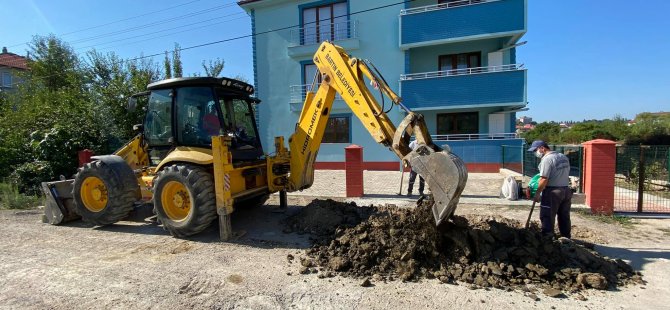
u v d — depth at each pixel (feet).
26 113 42.70
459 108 44.52
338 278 12.98
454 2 43.68
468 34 42.73
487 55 46.73
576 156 28.48
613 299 11.19
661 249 15.62
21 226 21.03
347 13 48.88
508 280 12.25
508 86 41.47
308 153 20.04
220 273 13.55
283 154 22.20
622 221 20.03
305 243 16.99
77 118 42.27
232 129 20.43
